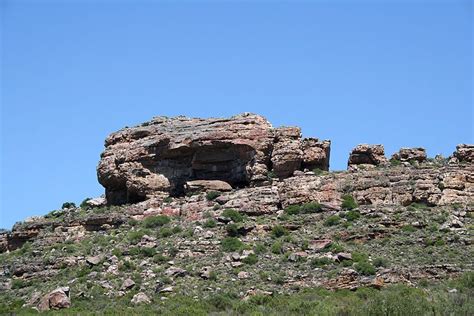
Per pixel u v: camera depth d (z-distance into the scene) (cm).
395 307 8338
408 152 12556
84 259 11062
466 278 9388
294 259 10256
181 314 8756
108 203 13325
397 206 11300
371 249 10381
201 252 10756
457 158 12388
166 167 12912
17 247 12538
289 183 11912
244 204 11688
